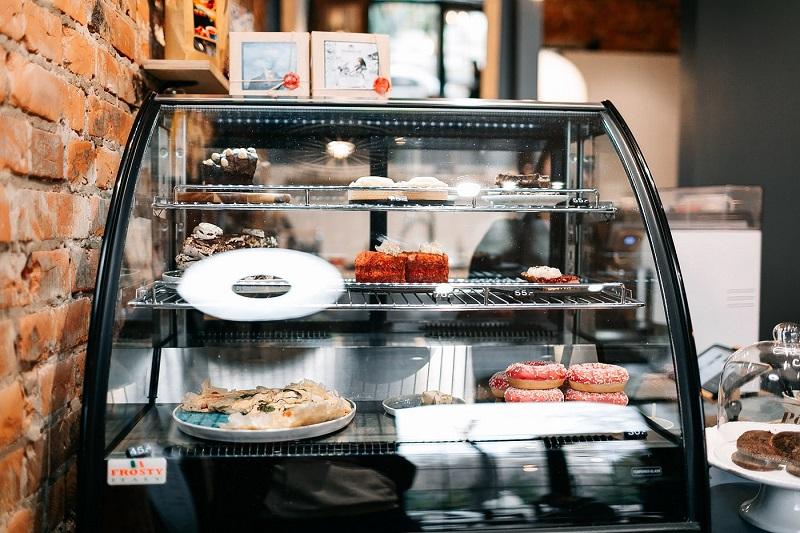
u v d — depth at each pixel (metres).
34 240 1.53
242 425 1.69
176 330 2.10
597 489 1.71
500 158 2.14
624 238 1.91
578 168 2.16
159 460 1.60
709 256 2.63
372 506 1.66
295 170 2.13
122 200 1.66
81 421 1.57
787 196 3.76
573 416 1.81
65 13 1.65
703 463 1.69
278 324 2.17
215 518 1.62
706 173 4.36
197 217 2.09
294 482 1.64
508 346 2.11
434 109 1.93
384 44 2.12
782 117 3.78
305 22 3.49
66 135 1.67
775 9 3.81
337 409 1.79
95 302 1.60
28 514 1.53
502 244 2.25
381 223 2.18
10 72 1.41
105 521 1.58
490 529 1.67
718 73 4.24
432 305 1.99
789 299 3.77
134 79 2.13
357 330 2.22
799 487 1.66
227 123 2.03
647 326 1.81
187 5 2.18
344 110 1.93
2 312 1.40
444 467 1.68
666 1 5.32
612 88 5.27
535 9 3.72
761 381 1.94
